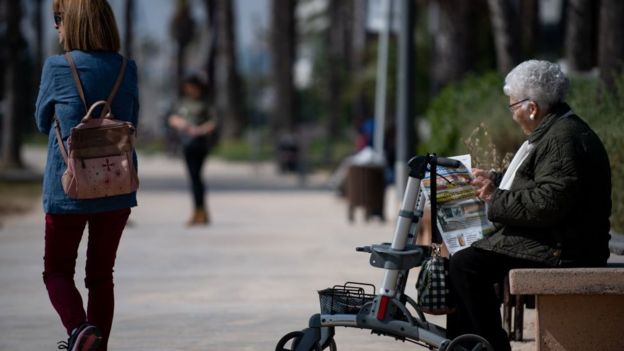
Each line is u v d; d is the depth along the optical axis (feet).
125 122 35.37
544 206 33.53
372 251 35.19
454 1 161.89
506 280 42.68
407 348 42.60
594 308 35.70
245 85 414.82
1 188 155.63
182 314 50.75
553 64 34.86
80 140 34.78
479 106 88.28
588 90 67.62
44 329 47.16
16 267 67.77
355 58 312.29
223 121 334.65
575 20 97.66
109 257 36.55
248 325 47.88
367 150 104.78
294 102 299.58
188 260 71.61
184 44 451.53
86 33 35.68
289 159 226.38
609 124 58.59
